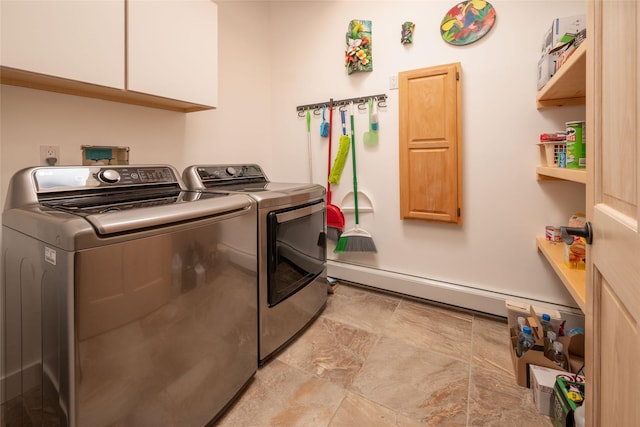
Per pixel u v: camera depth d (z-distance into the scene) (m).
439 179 1.82
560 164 1.27
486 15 1.66
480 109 1.73
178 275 0.90
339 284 2.28
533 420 1.06
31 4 0.96
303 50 2.32
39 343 0.81
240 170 1.93
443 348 1.49
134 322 0.79
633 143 0.48
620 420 0.53
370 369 1.34
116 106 1.50
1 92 1.15
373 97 2.04
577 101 1.48
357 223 2.17
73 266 0.67
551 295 1.65
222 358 1.09
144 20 1.26
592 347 0.69
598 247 0.64
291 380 1.28
